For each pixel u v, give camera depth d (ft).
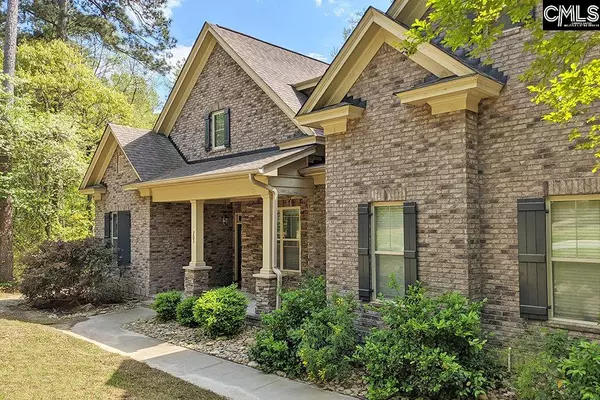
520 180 20.76
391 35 24.44
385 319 20.06
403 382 18.38
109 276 42.37
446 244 21.97
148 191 43.50
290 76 42.73
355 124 26.27
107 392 19.56
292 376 21.80
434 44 22.12
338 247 26.96
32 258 41.86
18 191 51.70
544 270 19.81
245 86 41.45
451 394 17.84
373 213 25.61
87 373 22.12
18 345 26.99
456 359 18.19
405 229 23.58
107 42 78.38
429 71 23.03
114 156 49.01
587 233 19.21
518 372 17.37
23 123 51.83
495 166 21.58
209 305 29.68
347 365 20.99
